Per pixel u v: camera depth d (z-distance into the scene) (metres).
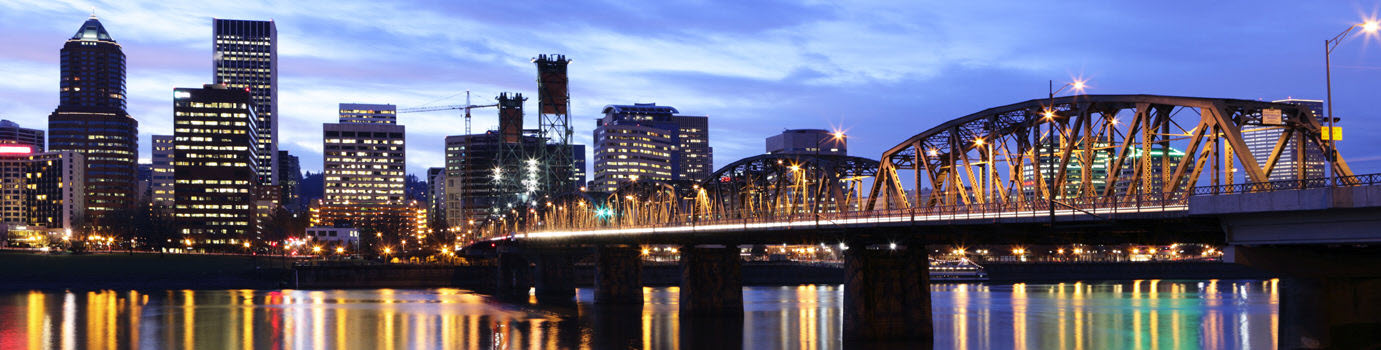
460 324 119.38
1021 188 69.88
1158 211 58.16
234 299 174.50
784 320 119.44
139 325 119.75
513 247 193.88
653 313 131.50
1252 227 53.53
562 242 163.00
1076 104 65.44
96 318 130.00
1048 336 101.19
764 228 96.38
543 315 131.25
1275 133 84.69
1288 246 53.31
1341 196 47.41
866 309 86.12
